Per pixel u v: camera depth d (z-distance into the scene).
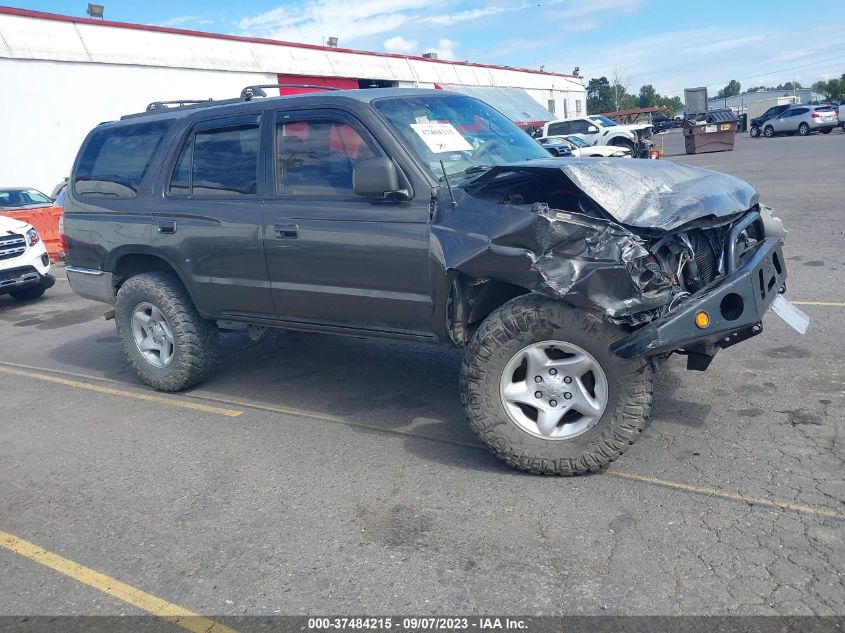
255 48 26.66
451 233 3.99
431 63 36.12
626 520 3.47
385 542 3.47
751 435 4.23
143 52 22.97
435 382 5.62
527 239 3.66
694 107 34.09
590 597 2.95
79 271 6.15
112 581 3.35
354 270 4.46
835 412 4.43
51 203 15.94
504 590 3.04
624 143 28.06
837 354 5.43
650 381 3.73
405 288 4.29
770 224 4.54
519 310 3.77
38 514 4.03
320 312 4.77
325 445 4.62
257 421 5.12
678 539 3.28
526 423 3.93
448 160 4.42
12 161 20.03
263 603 3.09
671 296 3.66
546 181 4.45
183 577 3.33
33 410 5.75
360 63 31.23
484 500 3.77
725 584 2.96
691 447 4.14
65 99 21.06
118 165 5.86
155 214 5.49
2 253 9.87
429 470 4.16
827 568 3.00
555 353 3.85
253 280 5.00
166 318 5.60
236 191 5.06
